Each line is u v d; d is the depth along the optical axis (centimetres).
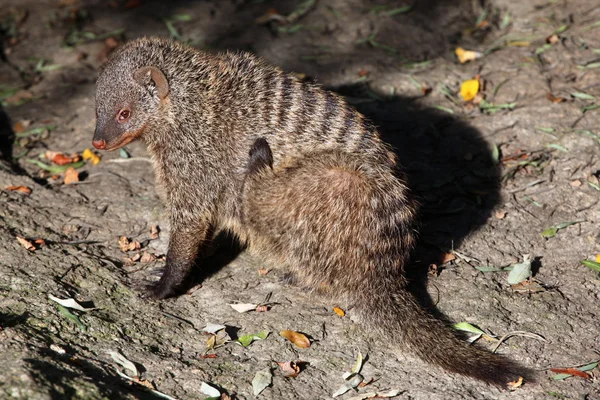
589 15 1151
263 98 776
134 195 888
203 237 770
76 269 754
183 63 782
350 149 751
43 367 589
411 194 760
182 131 770
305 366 660
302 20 1236
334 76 1091
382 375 652
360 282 705
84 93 1104
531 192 867
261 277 776
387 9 1241
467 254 794
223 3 1303
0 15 1302
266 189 721
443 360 653
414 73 1086
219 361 661
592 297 731
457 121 986
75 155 966
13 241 780
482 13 1212
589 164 885
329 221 693
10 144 999
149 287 743
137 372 634
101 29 1257
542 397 624
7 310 674
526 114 970
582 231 810
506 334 693
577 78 1025
